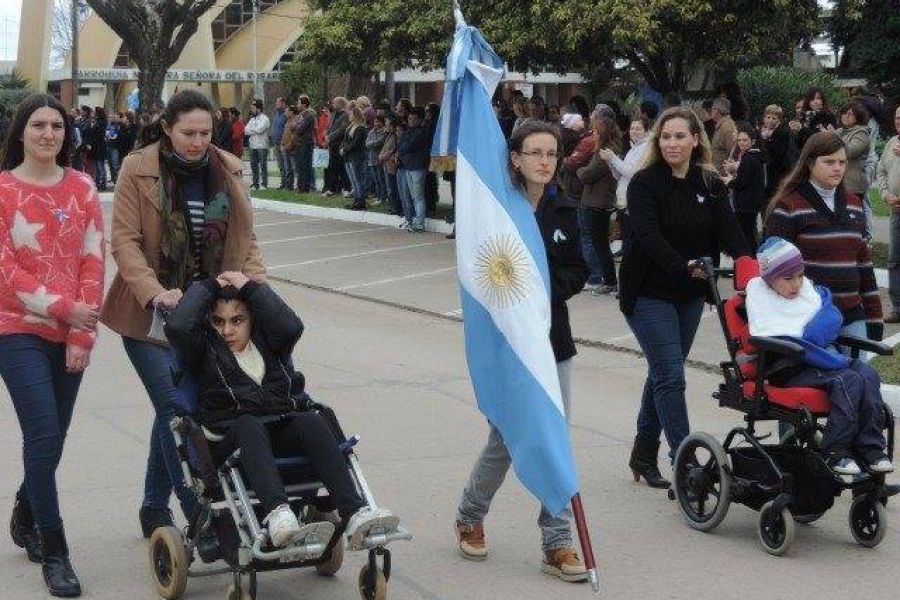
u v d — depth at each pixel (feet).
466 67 19.48
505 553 20.54
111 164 101.40
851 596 18.71
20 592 18.79
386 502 23.11
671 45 59.57
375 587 17.44
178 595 18.16
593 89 116.88
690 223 22.89
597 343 38.50
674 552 20.66
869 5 113.70
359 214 75.20
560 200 19.66
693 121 22.76
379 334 40.98
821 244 23.44
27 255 18.40
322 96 160.66
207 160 19.42
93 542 20.92
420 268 55.62
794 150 48.14
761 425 29.01
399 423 29.01
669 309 23.02
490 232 19.10
